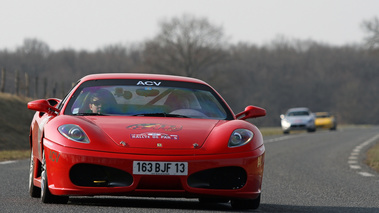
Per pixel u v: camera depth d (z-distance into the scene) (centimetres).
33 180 2012
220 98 2033
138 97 1956
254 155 1722
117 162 1631
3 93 10356
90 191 1644
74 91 1989
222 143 1709
